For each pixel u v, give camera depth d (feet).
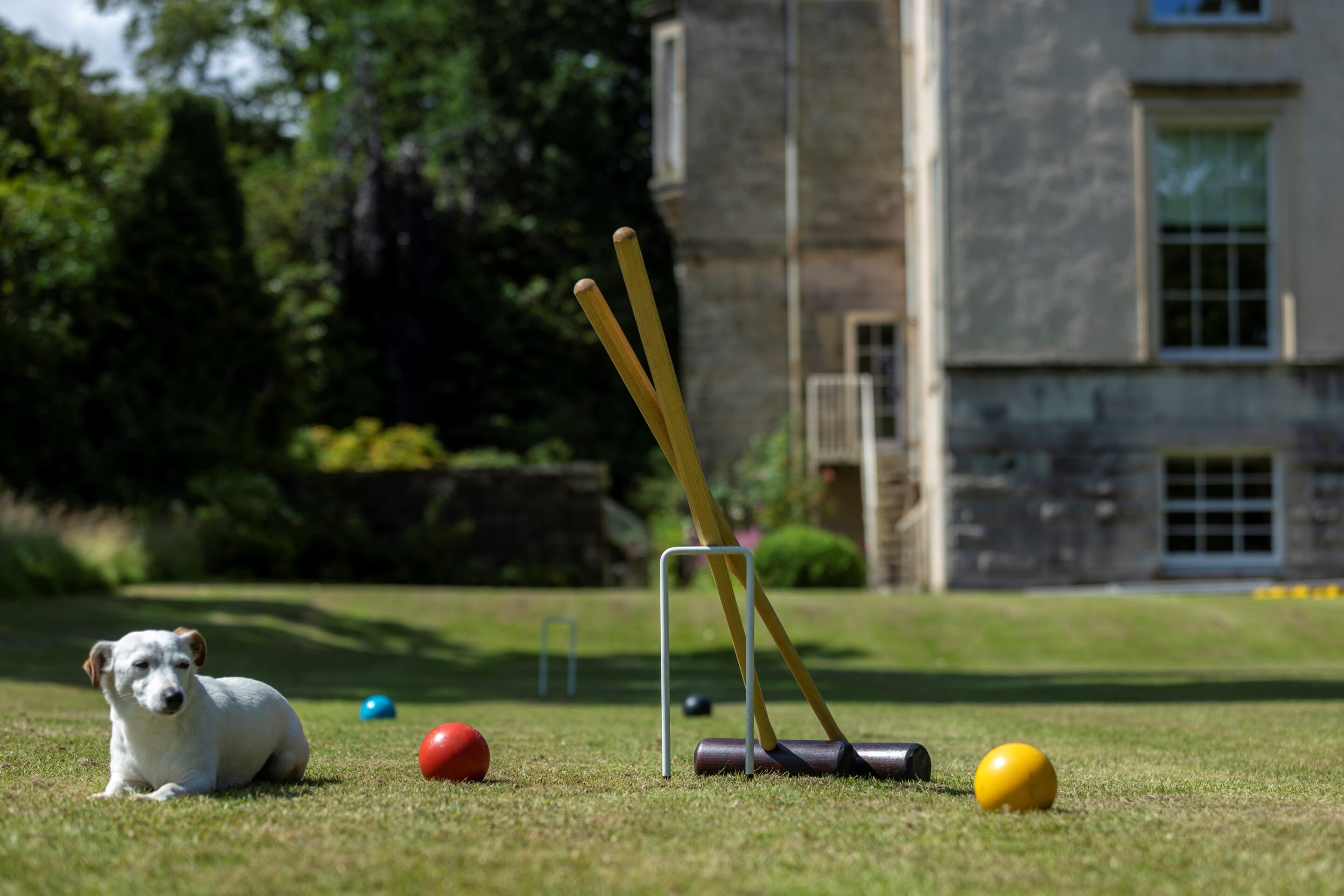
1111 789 13.39
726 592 13.50
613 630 47.83
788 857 9.18
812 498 67.92
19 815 10.43
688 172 72.64
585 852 9.28
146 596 49.21
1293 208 55.01
